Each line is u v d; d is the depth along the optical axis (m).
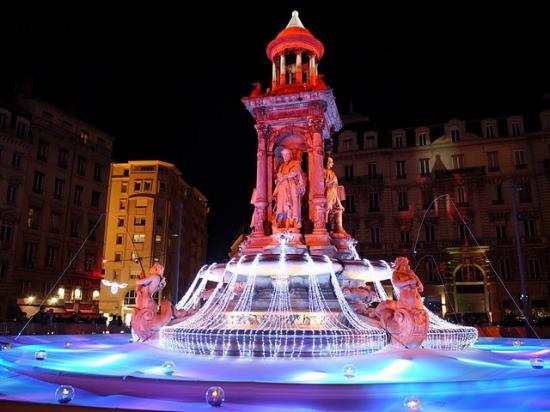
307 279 12.23
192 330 9.41
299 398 5.39
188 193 81.56
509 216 49.97
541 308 47.00
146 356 8.82
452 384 5.52
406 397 4.95
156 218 67.62
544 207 48.94
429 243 51.34
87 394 6.12
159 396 5.78
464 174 51.41
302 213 14.23
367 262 12.59
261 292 12.20
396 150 54.62
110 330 26.84
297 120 14.59
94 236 55.31
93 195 56.00
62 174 51.94
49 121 50.75
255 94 15.02
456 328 11.16
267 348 8.67
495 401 5.67
